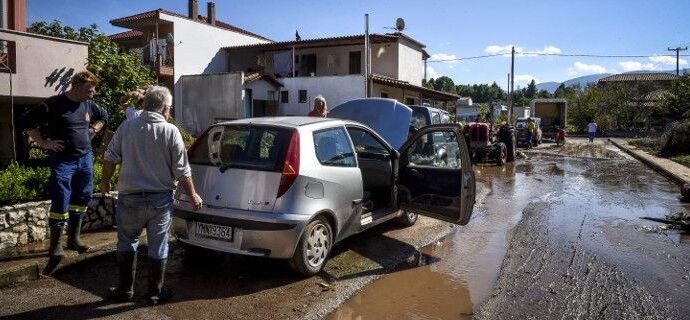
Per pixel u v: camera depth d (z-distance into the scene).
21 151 9.38
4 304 3.82
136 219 3.73
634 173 14.58
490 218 7.69
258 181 4.38
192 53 24.53
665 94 34.00
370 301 4.22
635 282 4.76
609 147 28.08
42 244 4.98
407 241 6.12
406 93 27.92
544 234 6.64
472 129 16.83
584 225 7.23
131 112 5.32
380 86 24.41
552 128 32.84
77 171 4.53
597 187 11.45
